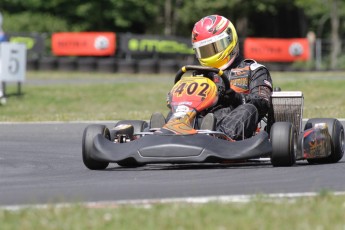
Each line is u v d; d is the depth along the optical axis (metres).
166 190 23.06
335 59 130.62
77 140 42.56
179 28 165.00
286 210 18.77
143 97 83.88
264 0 158.38
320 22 157.25
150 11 160.00
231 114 28.55
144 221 17.80
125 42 124.81
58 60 117.94
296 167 28.50
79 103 81.94
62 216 18.38
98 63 116.19
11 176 28.14
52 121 50.28
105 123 48.47
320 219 17.78
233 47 30.31
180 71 29.39
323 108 55.78
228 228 17.00
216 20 30.34
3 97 81.12
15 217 18.38
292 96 30.31
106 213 18.55
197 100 28.25
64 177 27.38
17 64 79.31
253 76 30.02
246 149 26.77
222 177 25.72
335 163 31.16
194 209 18.89
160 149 26.59
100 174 27.77
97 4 159.75
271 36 170.25
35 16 159.25
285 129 28.00
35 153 36.53
